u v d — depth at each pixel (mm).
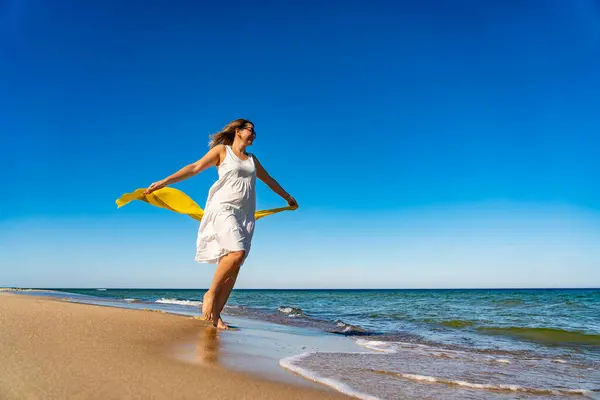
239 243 4797
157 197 5512
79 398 1966
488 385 3080
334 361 3619
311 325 7820
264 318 9055
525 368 4043
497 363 4250
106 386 2182
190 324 5266
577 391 3043
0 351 2750
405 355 4375
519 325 8836
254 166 5363
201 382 2426
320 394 2432
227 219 4926
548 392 3016
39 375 2275
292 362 3355
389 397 2500
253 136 5414
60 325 4043
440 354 4617
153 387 2236
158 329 4484
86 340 3377
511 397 2789
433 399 2549
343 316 11172
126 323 4688
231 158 5172
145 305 11031
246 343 4219
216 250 4961
